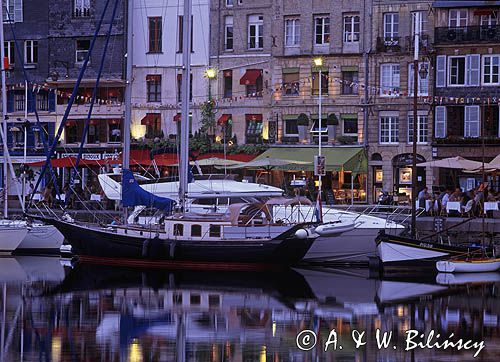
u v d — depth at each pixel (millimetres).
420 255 88312
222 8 140500
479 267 89188
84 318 68312
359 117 135000
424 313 70312
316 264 93750
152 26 143625
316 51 136750
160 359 57031
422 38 132750
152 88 143625
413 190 92438
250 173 136000
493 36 131250
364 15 135000
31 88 142000
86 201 113875
